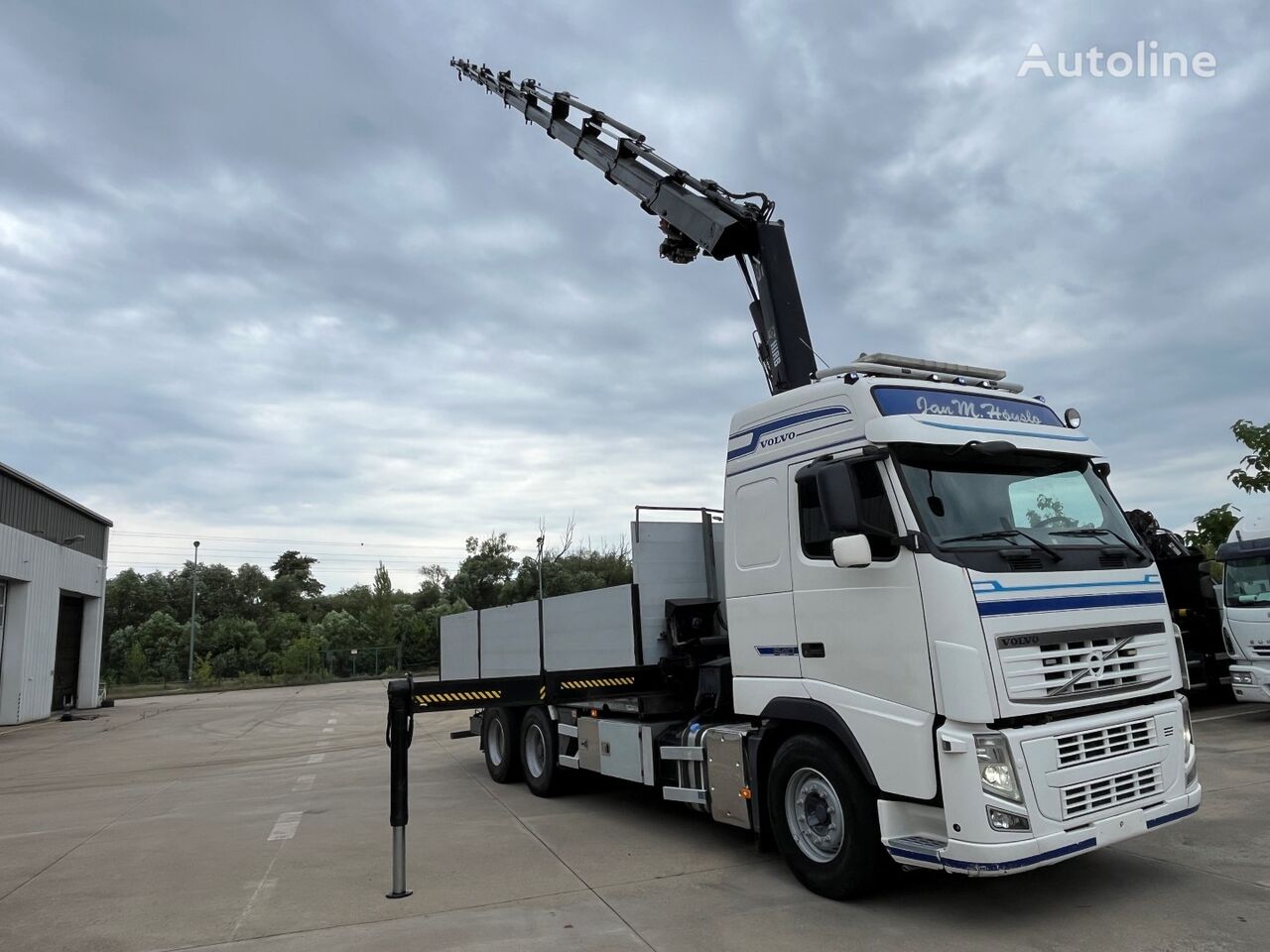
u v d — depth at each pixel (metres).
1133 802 4.86
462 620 12.22
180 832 8.50
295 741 18.36
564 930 5.01
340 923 5.33
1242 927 4.54
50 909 5.95
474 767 12.38
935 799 4.66
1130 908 4.90
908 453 5.09
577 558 49.06
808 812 5.52
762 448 6.07
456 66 15.29
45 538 28.00
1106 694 4.92
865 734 5.01
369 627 59.53
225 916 5.59
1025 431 5.64
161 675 60.38
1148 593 5.33
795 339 8.42
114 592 82.88
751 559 6.05
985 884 5.48
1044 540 5.15
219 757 15.98
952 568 4.65
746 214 8.84
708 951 4.58
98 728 24.09
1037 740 4.53
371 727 20.95
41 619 27.22
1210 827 6.52
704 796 6.53
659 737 7.26
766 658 5.84
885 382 5.42
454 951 4.75
